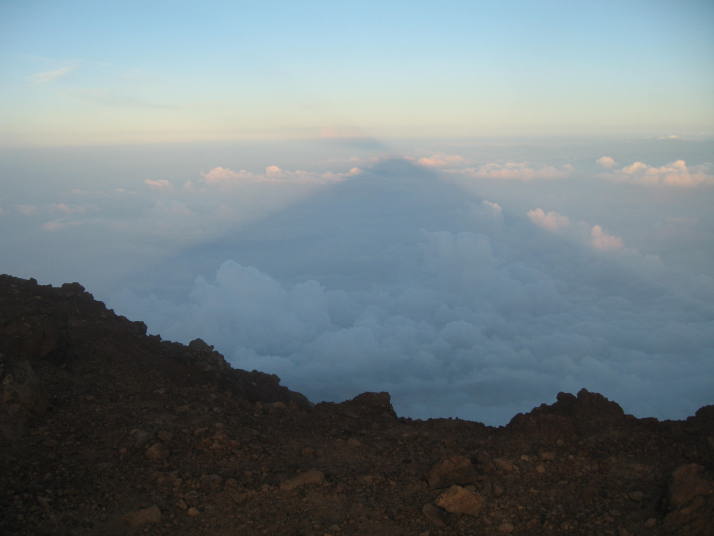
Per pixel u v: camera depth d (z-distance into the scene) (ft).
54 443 20.12
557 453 20.40
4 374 21.75
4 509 16.72
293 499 18.11
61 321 28.22
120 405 23.39
